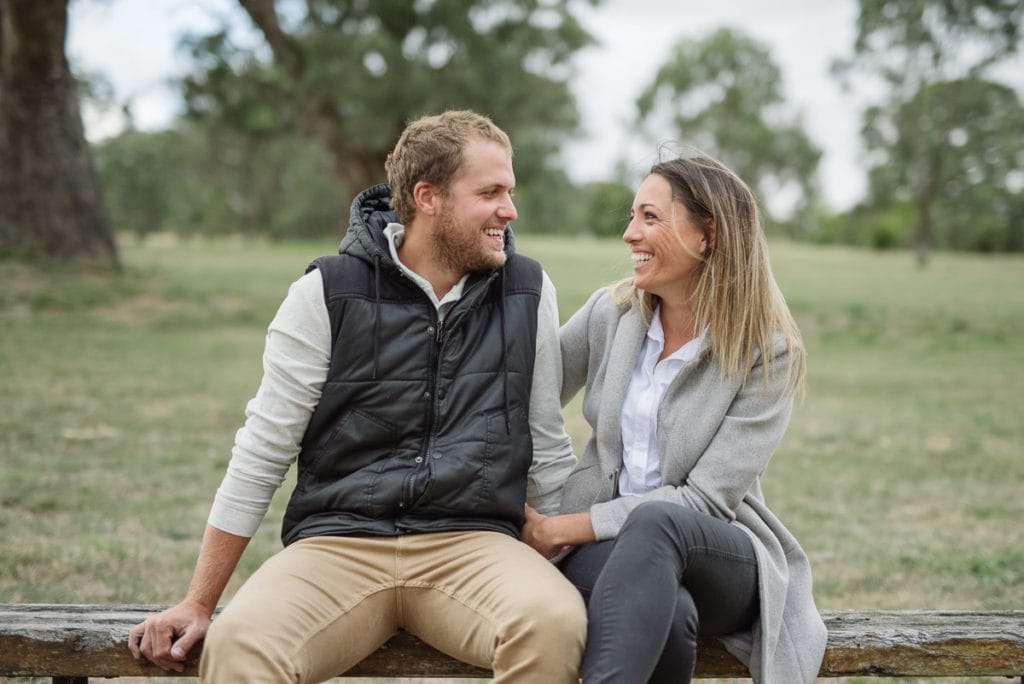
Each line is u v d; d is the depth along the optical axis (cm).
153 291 1497
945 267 3425
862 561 438
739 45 6962
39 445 614
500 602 210
